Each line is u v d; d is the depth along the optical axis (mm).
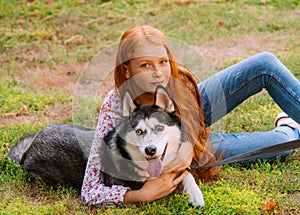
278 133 4258
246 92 4180
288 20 8961
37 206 3633
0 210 3566
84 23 9500
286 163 4227
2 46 8539
